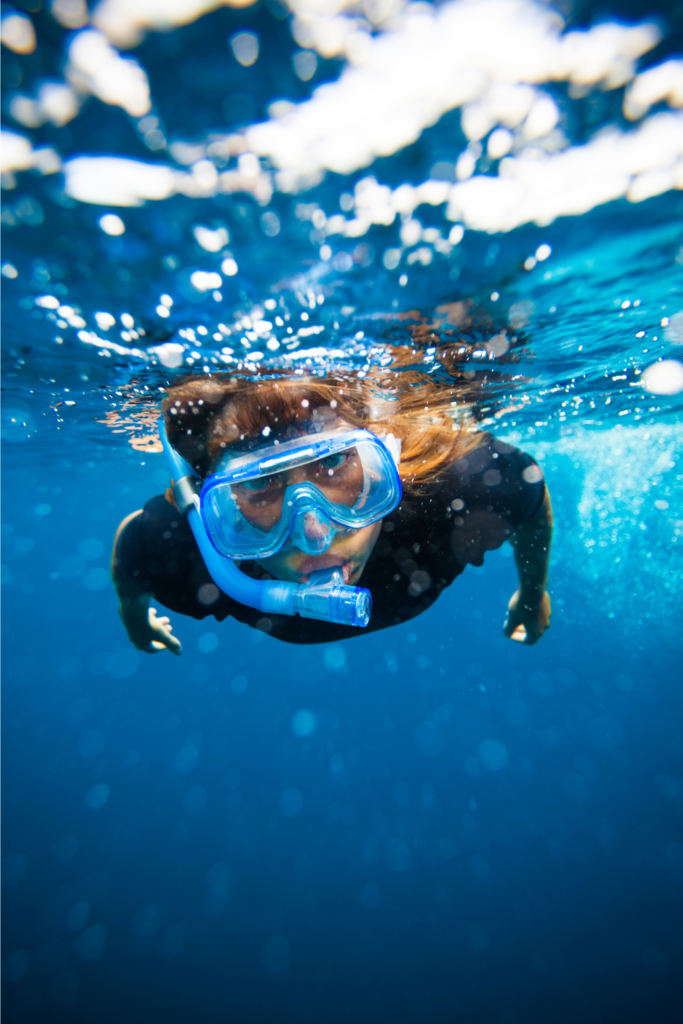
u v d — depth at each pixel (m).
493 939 1.65
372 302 0.64
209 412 0.46
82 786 3.57
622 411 1.79
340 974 1.58
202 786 3.51
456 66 0.34
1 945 1.83
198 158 0.39
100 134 0.37
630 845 2.06
